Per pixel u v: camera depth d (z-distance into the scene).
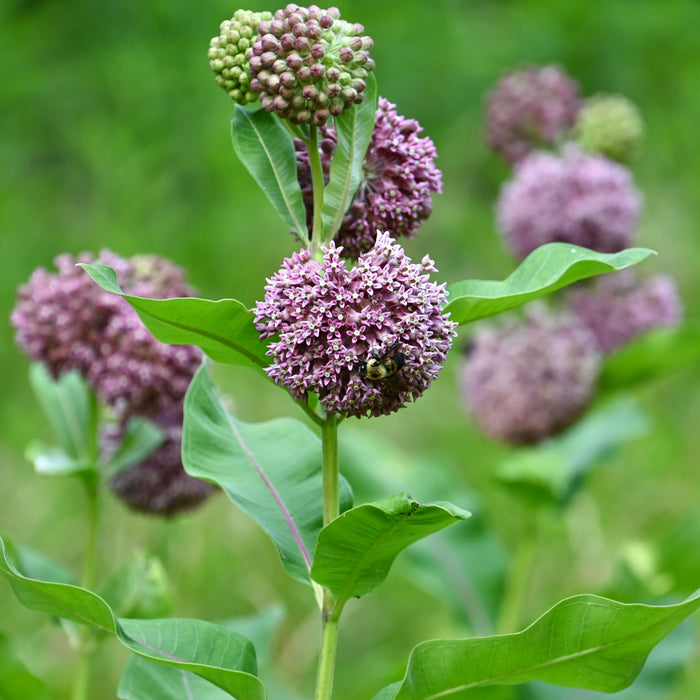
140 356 1.06
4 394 1.80
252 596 1.40
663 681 1.16
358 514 0.83
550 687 1.15
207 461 0.93
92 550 1.08
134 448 1.09
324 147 0.92
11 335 1.91
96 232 2.11
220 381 1.75
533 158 1.41
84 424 1.11
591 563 1.53
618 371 1.34
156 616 1.05
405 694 0.88
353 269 0.86
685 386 2.01
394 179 0.90
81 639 1.06
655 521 1.66
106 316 1.07
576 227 1.32
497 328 1.38
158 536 1.39
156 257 1.11
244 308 0.86
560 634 0.87
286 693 1.10
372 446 1.33
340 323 0.85
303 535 0.92
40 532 1.47
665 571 1.21
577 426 1.39
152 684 0.94
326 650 0.89
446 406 1.87
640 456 1.82
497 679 0.88
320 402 0.86
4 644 1.01
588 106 1.51
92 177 2.31
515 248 1.38
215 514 1.46
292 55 0.87
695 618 1.19
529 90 1.49
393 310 0.86
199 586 1.37
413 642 1.39
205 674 0.87
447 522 0.83
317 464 0.94
